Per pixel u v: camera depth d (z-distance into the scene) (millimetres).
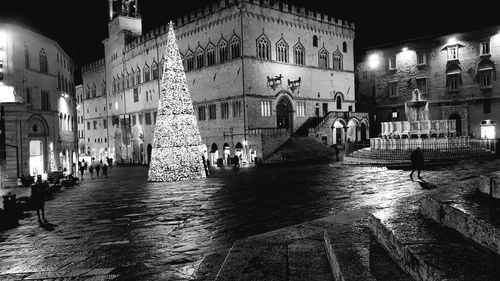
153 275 8617
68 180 34500
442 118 58281
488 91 53312
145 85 71812
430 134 36656
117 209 18453
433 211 5223
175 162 34125
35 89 39469
